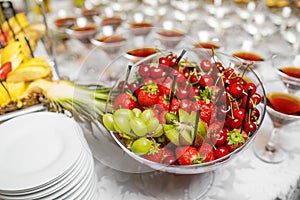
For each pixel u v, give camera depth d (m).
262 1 1.10
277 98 0.68
